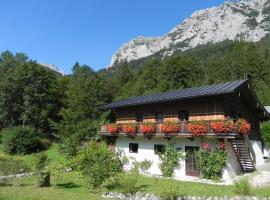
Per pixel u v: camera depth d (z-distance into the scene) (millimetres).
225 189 18703
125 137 32281
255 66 74062
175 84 66375
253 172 24688
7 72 59406
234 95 26062
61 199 16250
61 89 61812
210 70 81500
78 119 45844
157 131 27406
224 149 23141
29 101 54562
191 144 25391
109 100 63750
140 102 29484
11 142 42375
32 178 24312
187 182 22047
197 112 25719
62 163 30438
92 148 27734
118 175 22062
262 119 30719
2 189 18906
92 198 16719
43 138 48500
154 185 20438
